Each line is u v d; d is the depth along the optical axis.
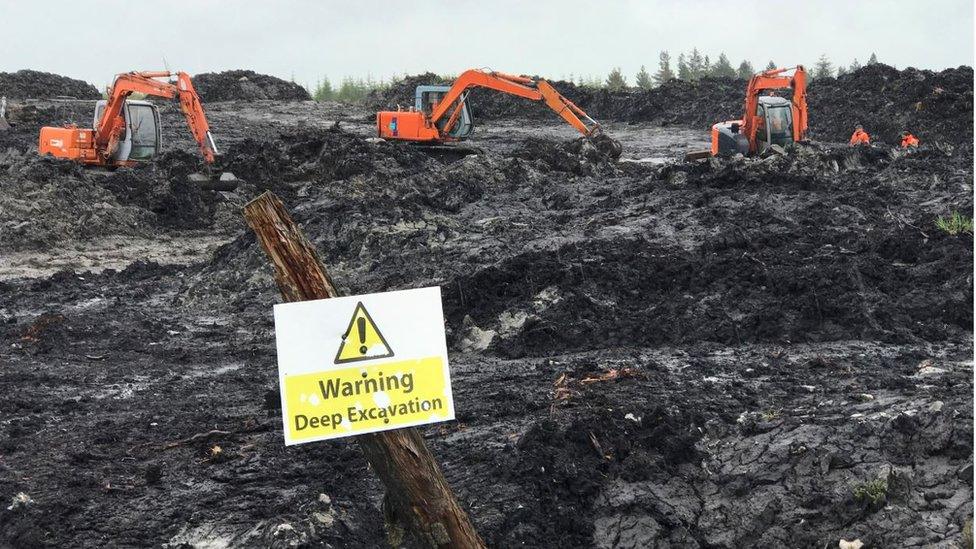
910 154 20.17
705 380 9.17
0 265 18.41
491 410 8.63
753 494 6.64
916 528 5.88
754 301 11.23
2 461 8.16
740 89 45.12
